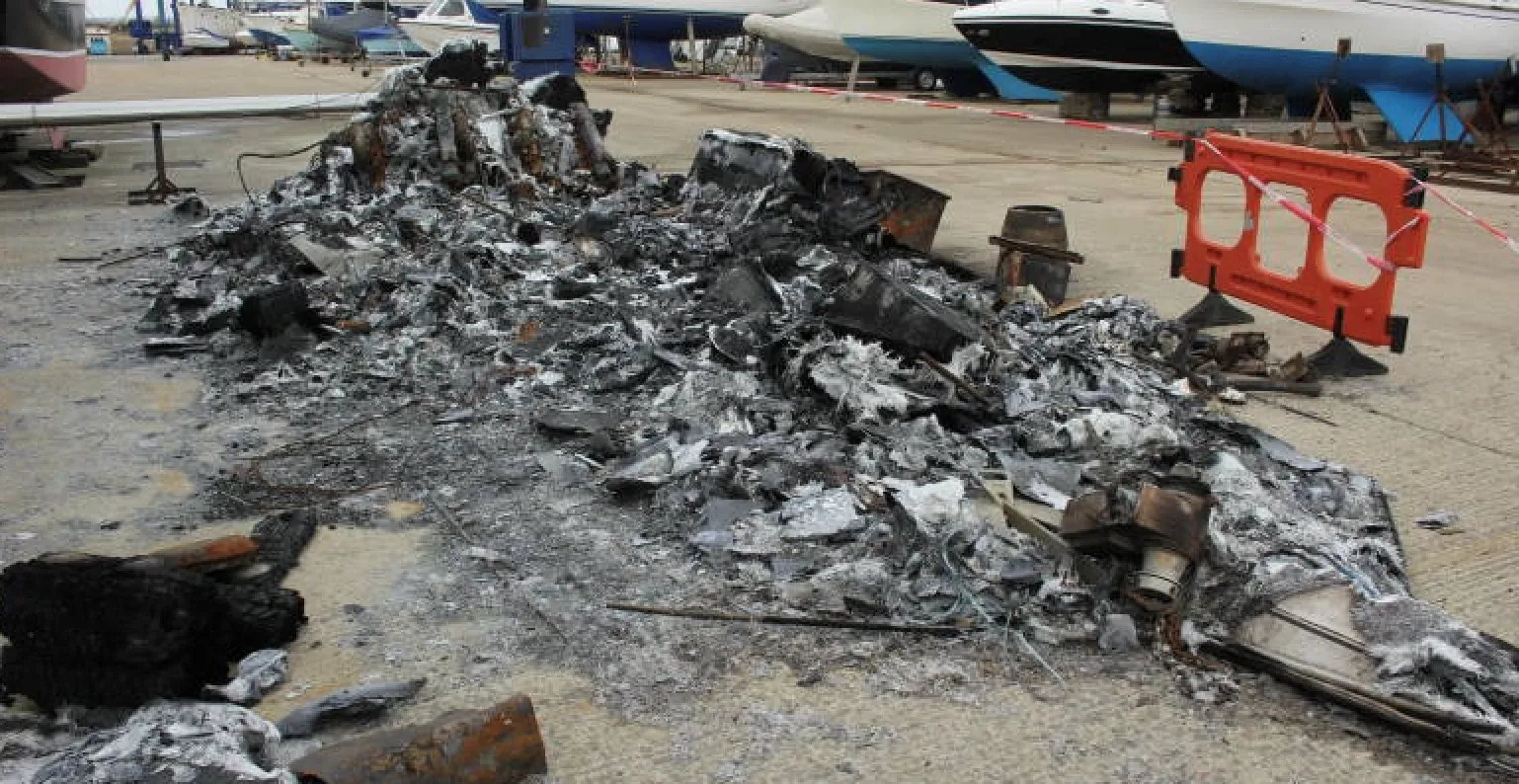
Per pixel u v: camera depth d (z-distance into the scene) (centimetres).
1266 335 700
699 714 303
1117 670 324
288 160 1520
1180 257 749
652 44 3672
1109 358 593
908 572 366
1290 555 370
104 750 256
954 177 1417
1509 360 648
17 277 816
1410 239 570
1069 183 1374
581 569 379
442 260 764
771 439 468
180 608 297
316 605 357
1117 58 2208
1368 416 552
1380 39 1858
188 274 820
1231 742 293
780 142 967
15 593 295
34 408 540
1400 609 329
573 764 281
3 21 1440
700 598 360
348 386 567
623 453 473
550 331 637
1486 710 295
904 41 2848
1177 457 455
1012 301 720
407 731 264
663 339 615
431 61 1120
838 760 284
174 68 4147
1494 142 1770
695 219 955
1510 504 447
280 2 9969
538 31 1519
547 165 1105
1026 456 458
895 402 491
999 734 295
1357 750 289
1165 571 344
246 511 427
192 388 571
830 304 598
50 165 1431
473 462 473
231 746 257
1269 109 2200
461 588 368
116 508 430
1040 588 356
